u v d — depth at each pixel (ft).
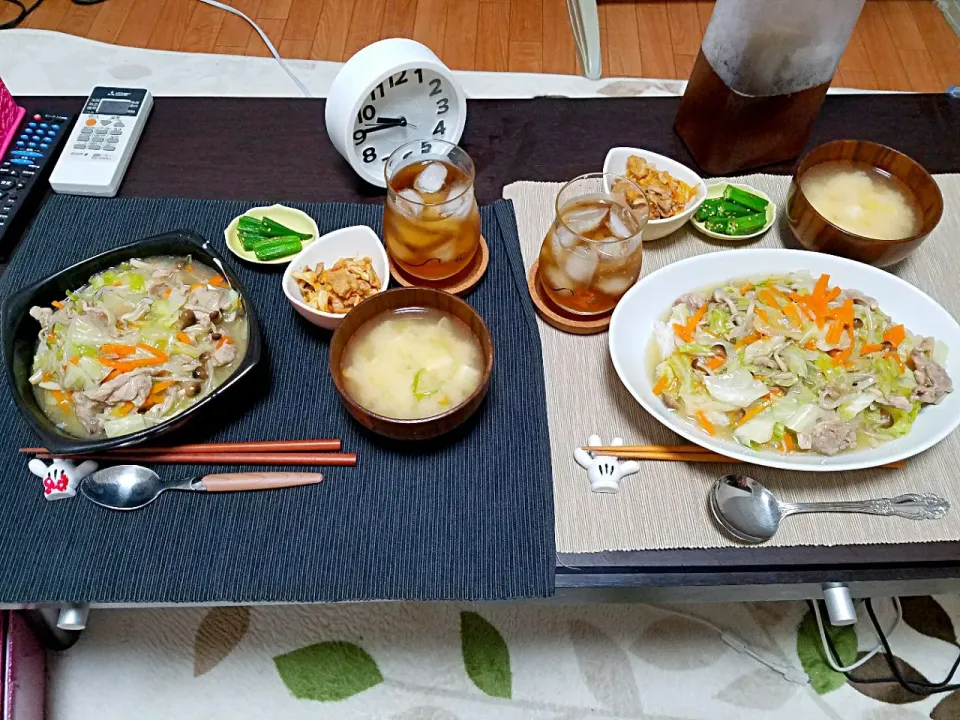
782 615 2.72
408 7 3.79
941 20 4.08
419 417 1.73
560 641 2.67
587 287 1.88
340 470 1.78
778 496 1.79
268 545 1.69
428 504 1.74
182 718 2.50
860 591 1.79
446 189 1.94
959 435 1.88
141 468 1.75
